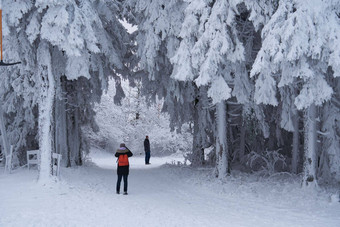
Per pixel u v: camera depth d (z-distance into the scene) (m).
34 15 10.61
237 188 11.27
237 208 8.49
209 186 11.98
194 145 18.81
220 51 10.14
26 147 17.84
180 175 15.61
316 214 7.54
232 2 10.05
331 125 11.52
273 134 16.50
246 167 16.45
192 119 18.56
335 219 6.95
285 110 12.25
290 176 13.47
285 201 9.20
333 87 11.37
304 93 9.03
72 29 10.30
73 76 11.51
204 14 10.52
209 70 10.31
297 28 8.10
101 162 27.58
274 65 9.34
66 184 10.85
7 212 6.98
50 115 11.09
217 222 6.87
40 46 11.17
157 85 17.31
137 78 18.70
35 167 15.73
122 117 42.50
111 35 16.58
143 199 9.59
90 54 12.67
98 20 11.80
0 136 17.20
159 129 38.69
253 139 15.66
